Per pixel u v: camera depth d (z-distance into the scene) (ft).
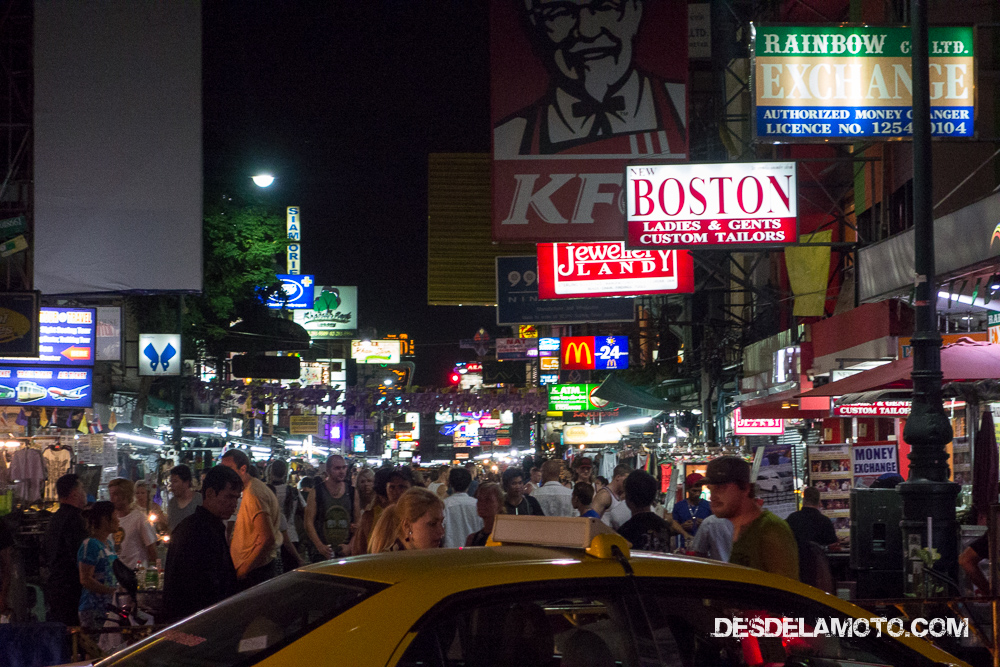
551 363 124.16
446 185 82.12
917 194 31.04
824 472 42.39
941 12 51.06
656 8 62.54
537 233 60.90
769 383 74.23
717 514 18.71
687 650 11.21
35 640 18.30
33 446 58.65
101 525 29.12
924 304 30.40
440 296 80.59
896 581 32.99
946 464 29.63
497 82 61.82
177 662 10.98
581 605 10.95
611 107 61.72
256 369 94.12
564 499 38.06
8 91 63.26
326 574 11.80
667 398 99.86
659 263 73.31
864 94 43.73
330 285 188.24
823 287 67.87
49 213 61.16
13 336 56.03
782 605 12.00
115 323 63.77
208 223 88.38
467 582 10.63
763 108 43.50
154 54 62.39
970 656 24.21
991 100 50.62
